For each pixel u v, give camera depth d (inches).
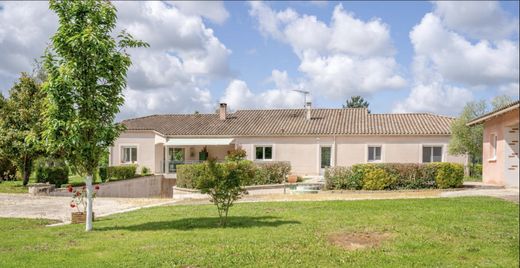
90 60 579.2
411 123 1841.8
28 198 1060.5
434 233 533.6
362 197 941.2
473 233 534.9
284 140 1834.4
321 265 409.7
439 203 788.6
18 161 1267.2
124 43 603.2
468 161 1733.5
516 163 1087.0
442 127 1772.9
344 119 1950.1
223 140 1861.5
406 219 623.8
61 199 1042.7
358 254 442.9
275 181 1358.3
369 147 1772.9
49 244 502.0
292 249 460.4
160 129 1957.4
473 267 408.5
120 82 597.3
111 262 416.8
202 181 624.4
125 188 1508.4
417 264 414.0
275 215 686.5
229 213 724.0
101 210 869.8
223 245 477.7
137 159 1950.1
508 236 521.0
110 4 592.4
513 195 890.7
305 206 789.9
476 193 941.8
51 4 572.4
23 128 1232.2
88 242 507.2
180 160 1979.6
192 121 2078.0
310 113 1985.7
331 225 583.5
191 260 420.5
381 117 1958.7
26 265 410.3
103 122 600.7
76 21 580.1
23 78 1264.8
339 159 1786.4
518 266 412.5
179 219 674.2
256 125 1942.7
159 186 1824.6
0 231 609.6
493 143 1203.2
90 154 590.6
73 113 574.9
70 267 402.9
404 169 1133.7
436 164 1131.3
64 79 557.6
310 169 1808.6
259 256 435.2
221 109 2078.0
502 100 1828.2
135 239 515.8
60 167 1294.3
